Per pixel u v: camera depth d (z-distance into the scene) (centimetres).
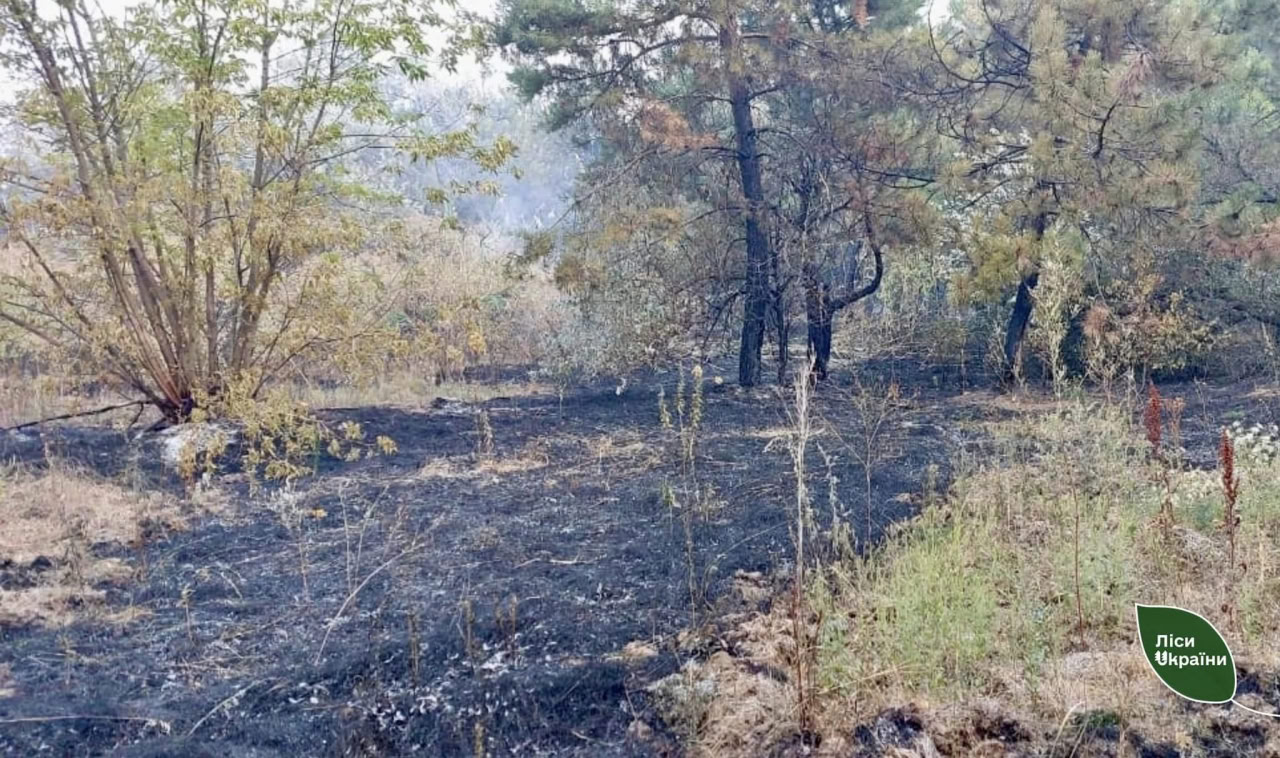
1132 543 449
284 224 739
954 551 437
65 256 764
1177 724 304
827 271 1199
